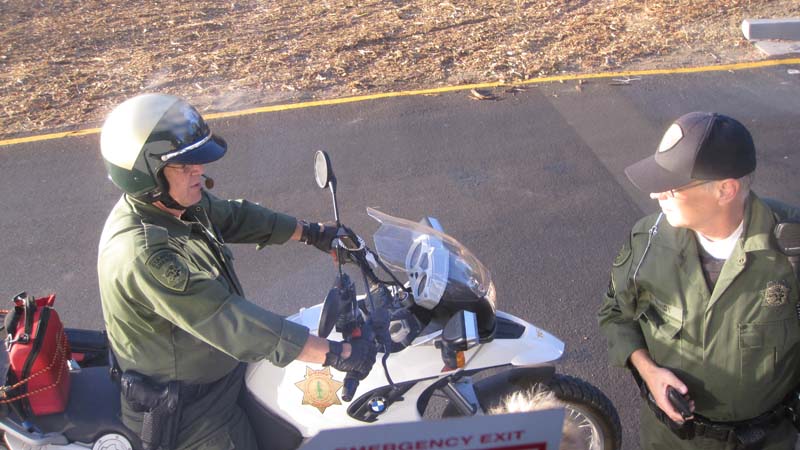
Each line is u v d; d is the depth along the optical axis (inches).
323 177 126.6
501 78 340.2
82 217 254.2
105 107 333.1
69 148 299.6
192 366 117.5
